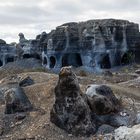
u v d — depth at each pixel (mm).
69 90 26625
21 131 26797
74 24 129125
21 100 30891
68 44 123438
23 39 140875
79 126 25656
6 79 45125
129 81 53656
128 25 119750
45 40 129250
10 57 141000
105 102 27844
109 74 71188
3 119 28969
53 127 26234
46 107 30344
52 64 125188
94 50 117812
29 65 115562
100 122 27031
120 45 119125
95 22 122062
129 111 29125
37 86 34656
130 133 23141
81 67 115062
